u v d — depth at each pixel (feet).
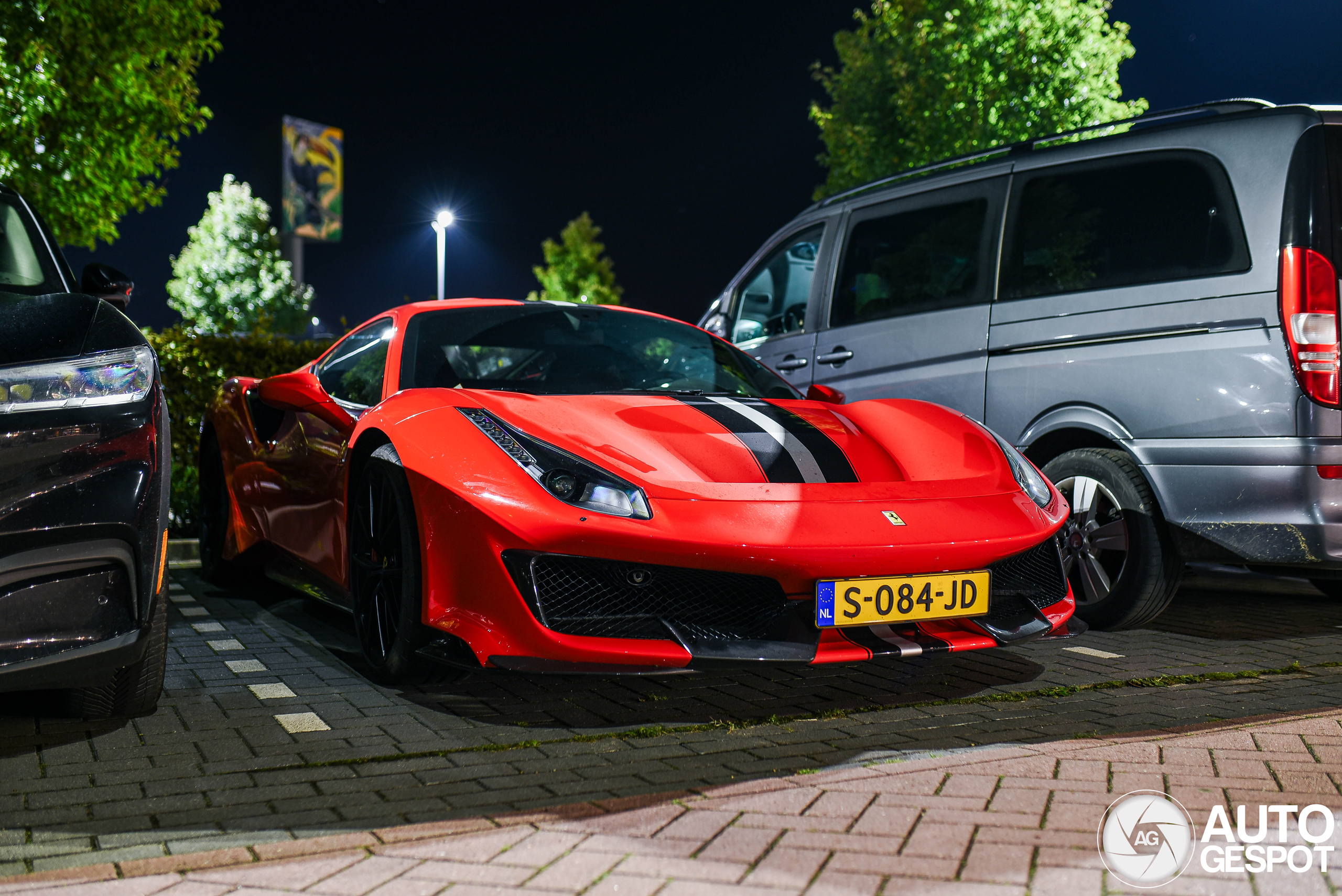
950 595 8.66
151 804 6.51
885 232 15.69
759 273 18.57
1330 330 10.79
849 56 55.11
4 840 5.92
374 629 9.83
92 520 6.97
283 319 127.44
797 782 6.64
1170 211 12.12
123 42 30.12
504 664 8.16
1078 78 48.91
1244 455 11.14
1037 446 13.34
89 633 7.14
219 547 14.84
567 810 6.20
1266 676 10.16
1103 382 12.34
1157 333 11.93
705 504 8.32
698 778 7.04
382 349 11.76
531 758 7.48
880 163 53.11
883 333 15.20
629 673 7.97
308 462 11.50
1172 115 12.60
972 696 9.26
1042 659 10.91
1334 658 11.10
